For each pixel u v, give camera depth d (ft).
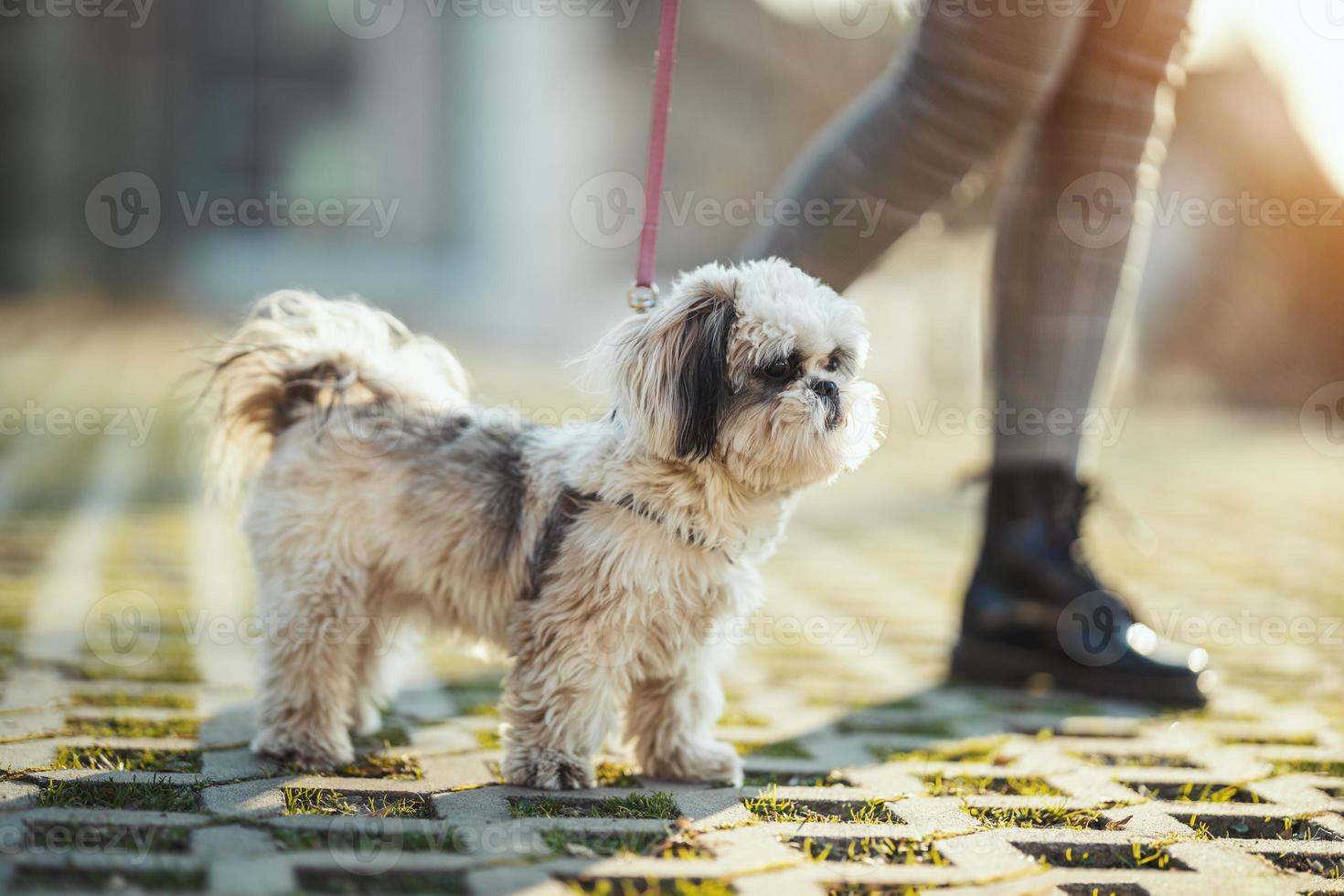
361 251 76.07
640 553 12.09
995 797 12.26
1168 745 14.53
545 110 75.72
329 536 13.08
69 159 74.33
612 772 13.19
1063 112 16.55
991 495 17.69
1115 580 25.75
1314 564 27.84
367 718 14.19
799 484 12.43
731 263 13.67
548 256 76.43
